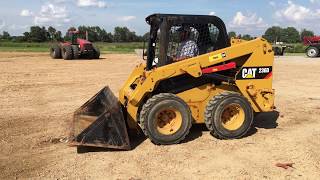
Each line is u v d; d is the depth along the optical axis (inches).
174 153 285.4
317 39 1261.1
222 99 306.3
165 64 312.0
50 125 360.5
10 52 1444.4
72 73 750.5
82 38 1195.9
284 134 334.0
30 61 1031.6
